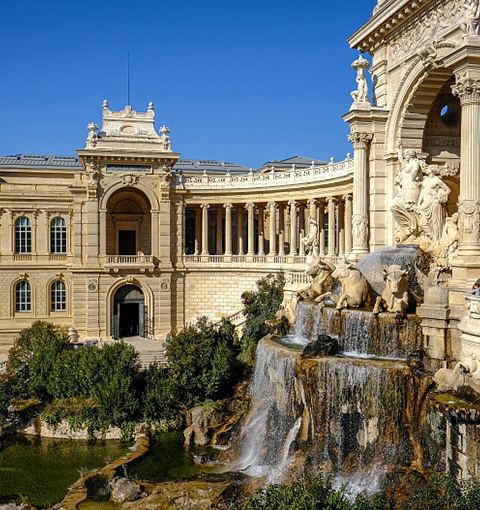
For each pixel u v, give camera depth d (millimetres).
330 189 56438
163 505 26156
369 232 39688
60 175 73438
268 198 63719
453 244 33156
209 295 66000
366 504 21109
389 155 38375
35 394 45406
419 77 35531
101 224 62875
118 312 63625
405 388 25562
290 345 32906
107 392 42062
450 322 26953
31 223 66812
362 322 30125
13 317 66188
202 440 38344
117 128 64188
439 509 19906
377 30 39500
